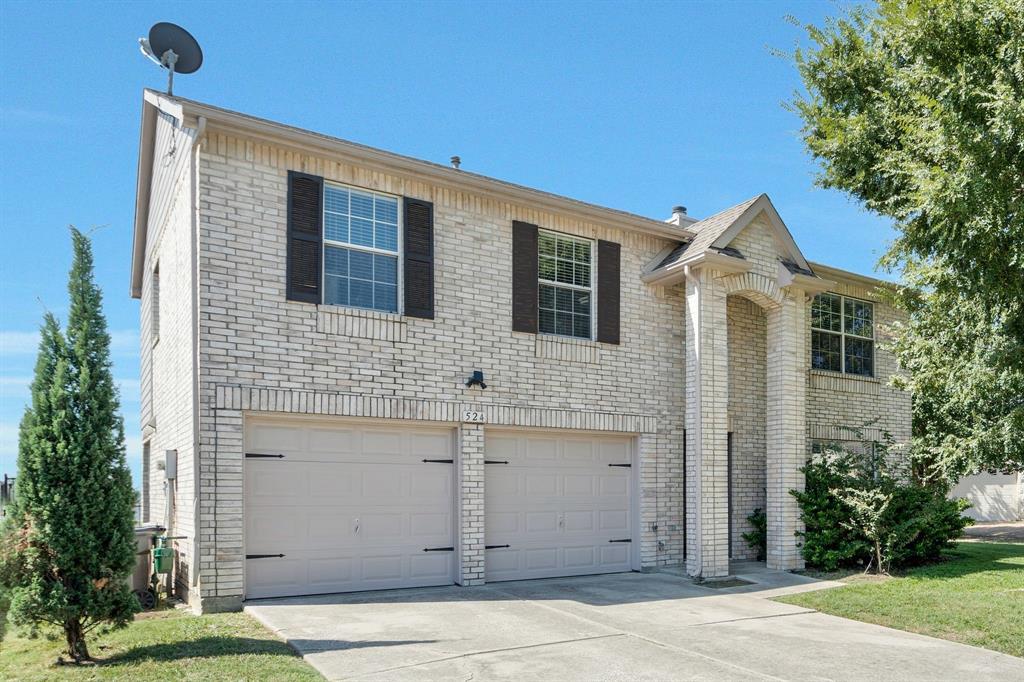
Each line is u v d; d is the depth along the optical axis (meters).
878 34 13.88
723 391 12.04
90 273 6.83
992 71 8.41
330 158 9.76
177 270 10.22
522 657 6.66
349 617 8.09
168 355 11.12
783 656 6.91
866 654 7.05
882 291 14.21
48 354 6.58
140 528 9.80
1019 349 9.35
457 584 10.30
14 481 6.39
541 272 11.70
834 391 15.06
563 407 11.48
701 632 7.81
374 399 9.76
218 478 8.60
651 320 12.69
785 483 12.49
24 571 6.24
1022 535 19.50
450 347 10.49
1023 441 11.03
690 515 11.76
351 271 9.95
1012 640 7.51
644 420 12.35
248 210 9.13
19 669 6.19
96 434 6.58
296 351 9.27
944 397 12.95
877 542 11.88
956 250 8.98
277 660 6.34
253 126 9.04
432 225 10.55
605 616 8.50
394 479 10.03
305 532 9.30
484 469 10.75
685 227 13.73
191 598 8.57
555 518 11.45
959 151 8.38
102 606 6.40
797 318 13.03
